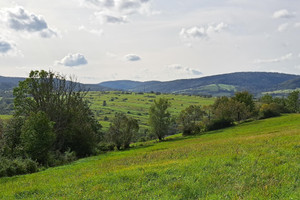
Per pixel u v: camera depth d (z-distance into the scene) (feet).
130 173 51.62
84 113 198.39
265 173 39.83
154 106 282.15
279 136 104.12
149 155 108.27
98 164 98.22
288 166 43.14
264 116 330.95
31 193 47.78
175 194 35.24
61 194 43.21
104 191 40.11
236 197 30.53
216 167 47.80
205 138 210.79
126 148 230.48
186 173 45.39
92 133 180.34
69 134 166.30
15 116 160.15
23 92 166.81
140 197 35.19
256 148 69.77
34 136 120.67
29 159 102.68
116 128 231.71
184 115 300.40
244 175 40.22
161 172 47.98
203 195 33.63
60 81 176.65
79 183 49.49
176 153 97.60
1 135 134.00
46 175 78.07
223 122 297.12
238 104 308.81
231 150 74.95
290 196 29.73
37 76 167.63
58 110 166.20
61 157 138.00
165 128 279.69
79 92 188.85
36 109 162.50
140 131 437.99
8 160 97.19
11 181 72.59
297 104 401.08
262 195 30.81
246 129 235.40
